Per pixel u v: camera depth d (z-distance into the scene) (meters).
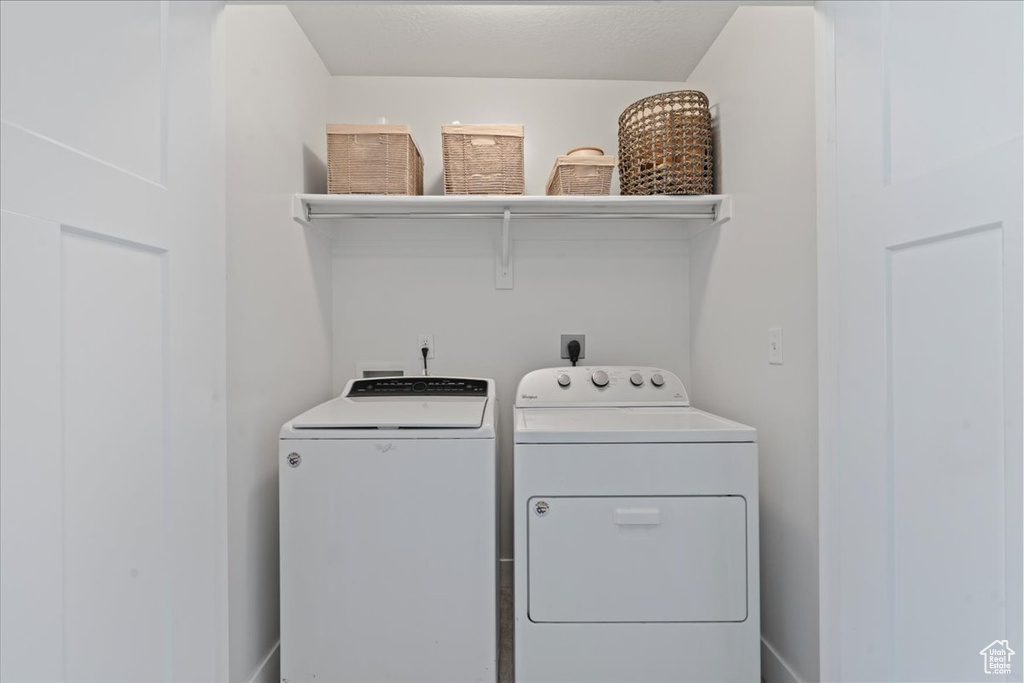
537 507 1.25
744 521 1.26
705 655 1.25
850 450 0.93
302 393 1.71
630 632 1.25
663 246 2.15
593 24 1.76
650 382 1.87
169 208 0.82
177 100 0.85
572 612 1.25
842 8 0.95
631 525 1.25
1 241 0.54
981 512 0.66
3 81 0.54
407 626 1.27
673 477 1.26
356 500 1.27
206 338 0.94
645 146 1.82
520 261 2.14
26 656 0.57
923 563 0.76
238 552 1.23
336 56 1.95
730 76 1.73
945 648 0.72
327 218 1.76
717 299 1.85
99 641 0.68
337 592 1.26
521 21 1.74
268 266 1.42
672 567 1.25
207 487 0.93
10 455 0.55
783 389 1.38
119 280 0.71
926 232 0.73
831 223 1.00
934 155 0.72
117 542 0.71
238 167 1.24
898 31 0.79
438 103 2.13
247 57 1.29
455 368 2.12
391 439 1.27
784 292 1.37
